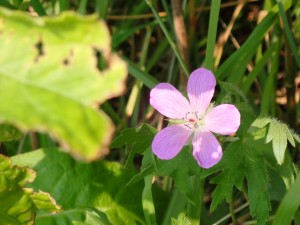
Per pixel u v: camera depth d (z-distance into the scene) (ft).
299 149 0.41
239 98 0.33
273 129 0.31
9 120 0.15
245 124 0.32
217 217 0.40
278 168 0.32
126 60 0.41
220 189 0.31
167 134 0.31
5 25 0.16
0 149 0.37
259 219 0.31
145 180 0.36
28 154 0.37
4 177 0.30
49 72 0.16
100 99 0.16
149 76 0.41
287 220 0.30
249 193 0.31
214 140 0.30
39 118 0.15
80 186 0.37
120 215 0.37
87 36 0.16
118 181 0.38
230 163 0.31
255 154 0.32
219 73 0.38
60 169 0.37
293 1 0.41
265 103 0.41
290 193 0.30
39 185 0.36
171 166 0.32
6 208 0.31
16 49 0.16
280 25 0.40
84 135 0.15
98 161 0.38
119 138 0.33
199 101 0.31
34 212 0.32
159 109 0.32
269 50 0.41
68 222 0.36
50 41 0.16
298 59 0.39
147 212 0.36
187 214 0.35
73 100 0.16
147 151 0.33
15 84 0.16
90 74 0.16
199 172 0.32
